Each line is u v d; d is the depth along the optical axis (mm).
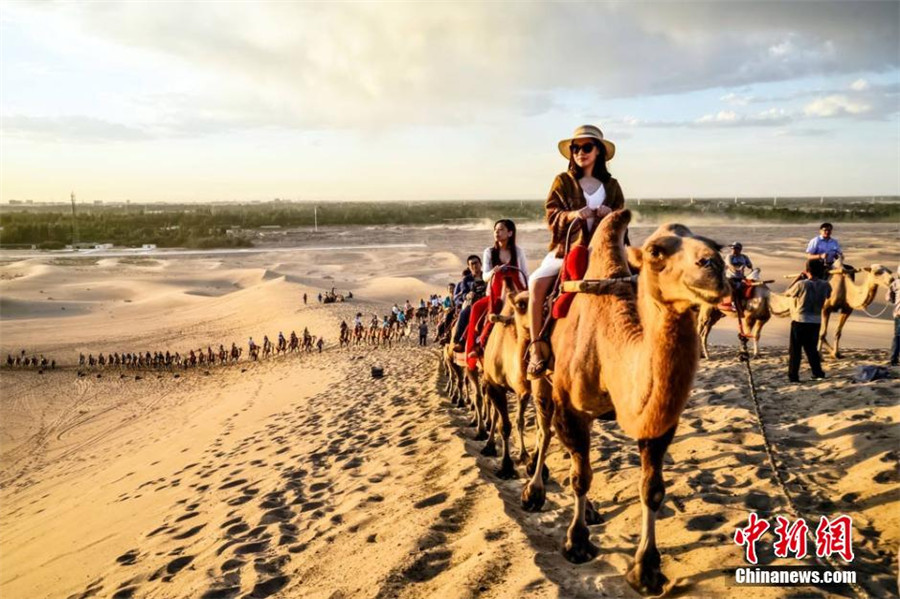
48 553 8430
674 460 6496
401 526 5641
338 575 4953
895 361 10156
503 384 6660
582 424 4379
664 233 3346
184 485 10312
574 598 3846
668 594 3842
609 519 5234
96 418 29234
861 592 3664
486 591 4102
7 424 28859
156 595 5406
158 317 63875
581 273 4461
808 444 6441
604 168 4910
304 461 9648
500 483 6578
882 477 5148
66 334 56094
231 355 43250
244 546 6043
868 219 181875
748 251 66562
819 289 9344
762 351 13406
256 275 90000
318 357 35875
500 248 6723
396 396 15156
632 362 3611
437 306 42844
